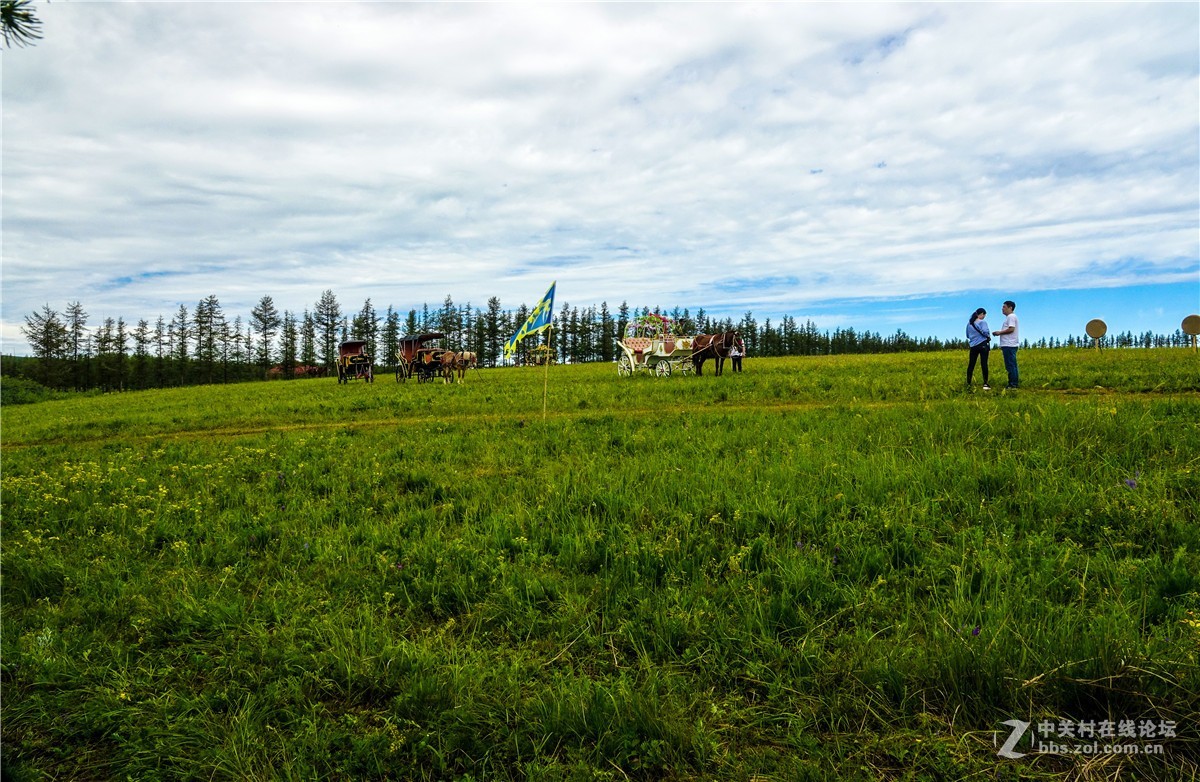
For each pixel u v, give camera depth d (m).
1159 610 4.26
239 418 18.31
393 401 20.61
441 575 5.48
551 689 3.77
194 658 4.36
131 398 37.50
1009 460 7.25
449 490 8.26
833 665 3.84
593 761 3.25
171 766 3.38
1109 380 15.70
